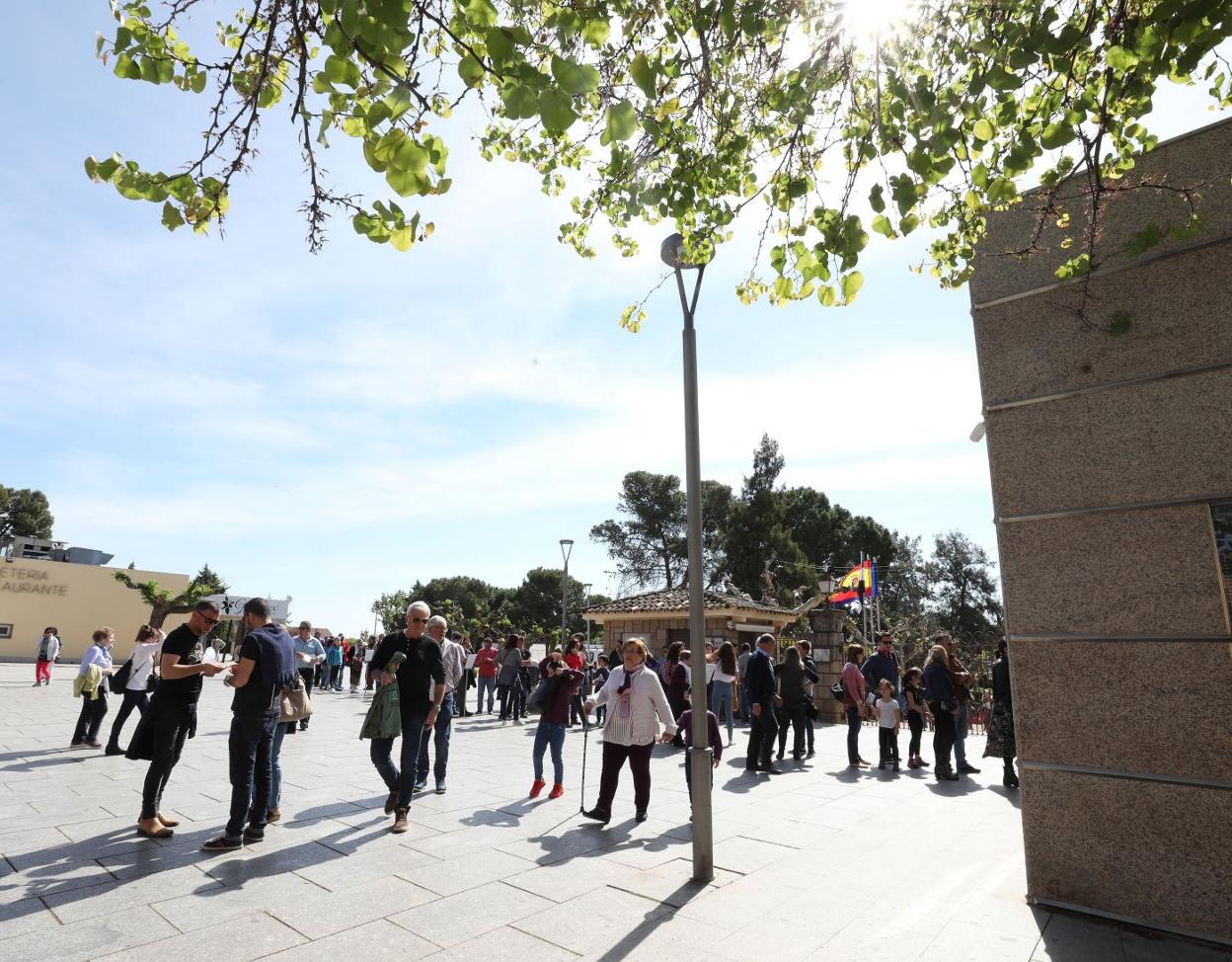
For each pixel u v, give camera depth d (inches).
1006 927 158.9
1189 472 163.8
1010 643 183.0
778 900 177.0
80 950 140.6
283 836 222.8
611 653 718.5
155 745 219.3
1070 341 184.4
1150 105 154.3
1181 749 157.3
